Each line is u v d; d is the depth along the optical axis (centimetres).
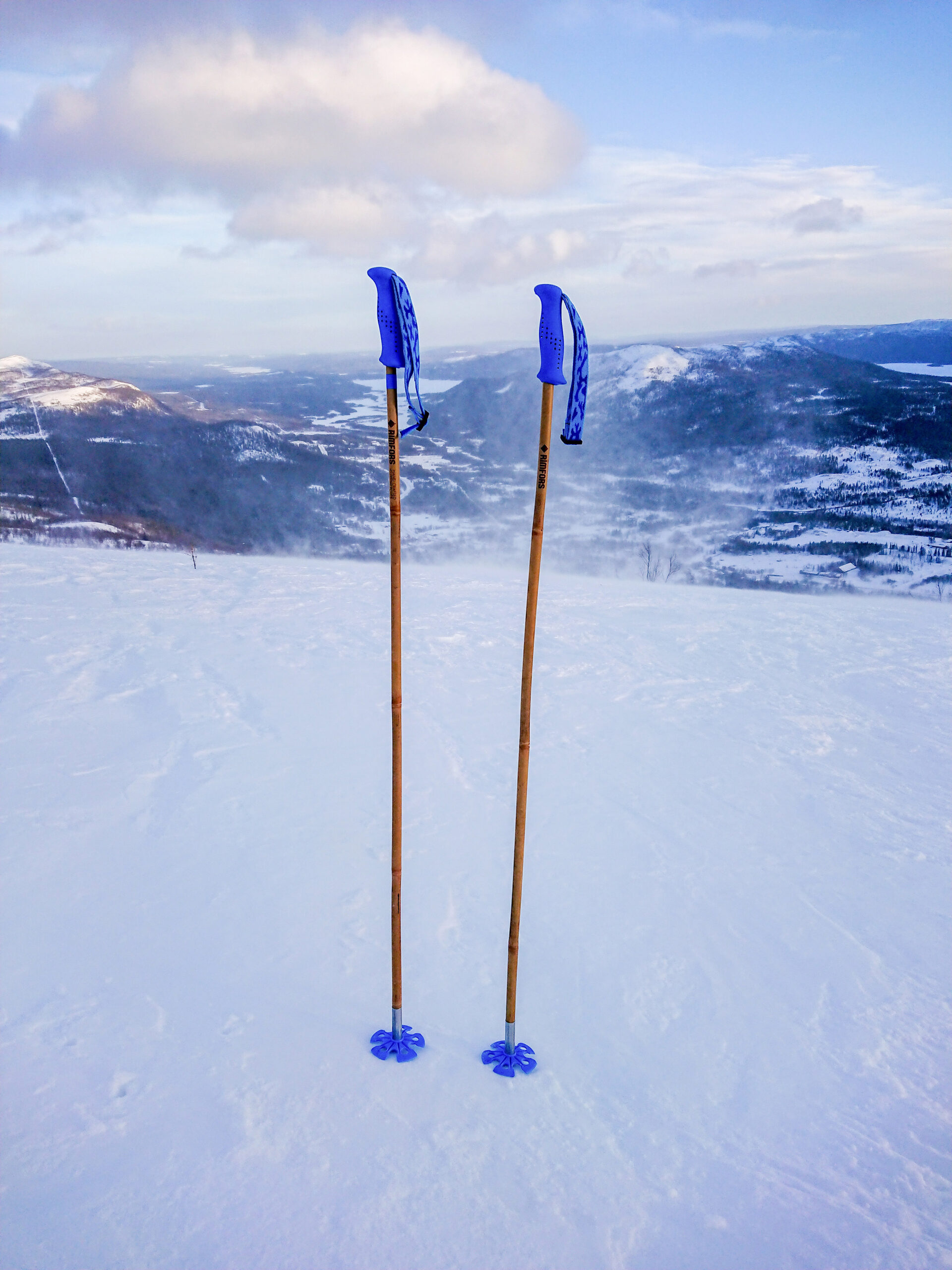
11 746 584
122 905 388
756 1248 225
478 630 1003
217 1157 245
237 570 1423
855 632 1040
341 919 382
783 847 471
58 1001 316
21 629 909
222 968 341
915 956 370
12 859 429
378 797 521
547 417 246
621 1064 295
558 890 416
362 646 896
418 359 251
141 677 753
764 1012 328
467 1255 217
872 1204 242
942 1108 281
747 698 755
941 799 543
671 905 406
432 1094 275
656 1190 242
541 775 567
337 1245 218
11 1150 245
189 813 490
